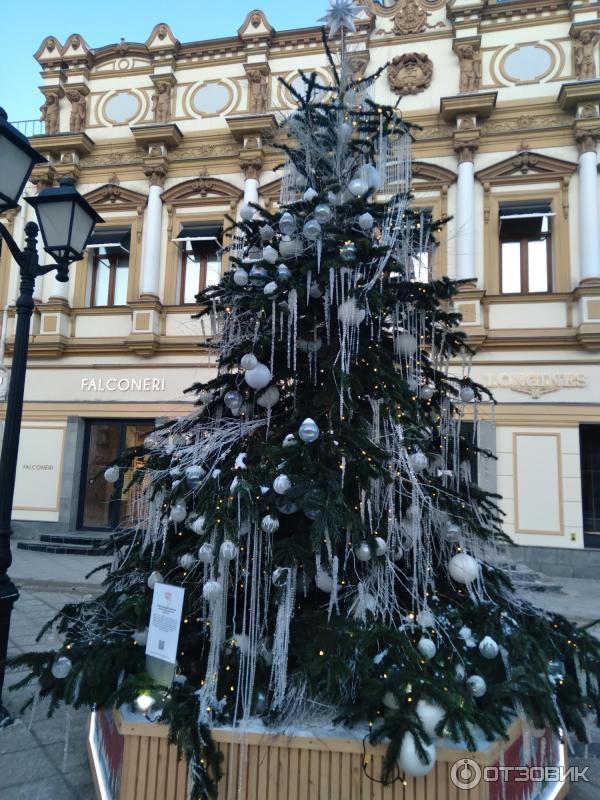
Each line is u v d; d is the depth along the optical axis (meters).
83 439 12.77
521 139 11.39
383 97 12.12
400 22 12.30
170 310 12.52
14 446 4.14
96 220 4.71
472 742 2.21
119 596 3.46
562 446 10.40
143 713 2.58
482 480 10.44
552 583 8.83
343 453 2.68
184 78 13.42
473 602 3.12
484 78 11.80
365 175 3.32
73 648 3.10
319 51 12.76
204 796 2.33
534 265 11.27
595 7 11.40
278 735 2.44
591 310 10.43
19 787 3.04
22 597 7.66
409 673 2.43
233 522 2.58
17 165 4.05
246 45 13.09
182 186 12.84
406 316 3.32
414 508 2.88
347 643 2.55
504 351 10.82
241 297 3.27
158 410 12.31
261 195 12.34
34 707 3.84
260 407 3.44
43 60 13.95
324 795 2.38
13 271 13.44
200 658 2.98
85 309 12.89
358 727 2.50
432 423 3.46
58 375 12.88
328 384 3.09
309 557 2.74
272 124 12.13
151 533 3.40
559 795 2.95
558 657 3.13
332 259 2.93
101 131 13.65
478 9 11.82
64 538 11.78
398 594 3.15
